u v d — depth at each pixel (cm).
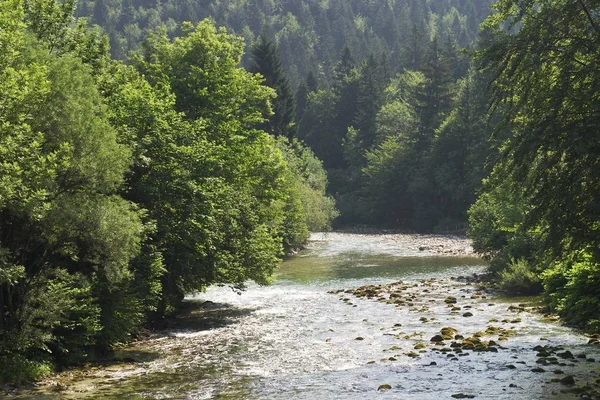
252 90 3909
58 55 2503
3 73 1619
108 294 2164
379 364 1916
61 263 2050
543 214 1941
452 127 10162
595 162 1822
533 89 2077
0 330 1727
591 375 1689
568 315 2539
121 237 1884
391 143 11544
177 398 1586
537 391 1555
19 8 1786
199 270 2842
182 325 2777
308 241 8031
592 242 1909
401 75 15338
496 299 3225
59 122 1792
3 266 1587
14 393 1627
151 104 2538
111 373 1872
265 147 3862
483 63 2158
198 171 2727
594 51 1872
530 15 2088
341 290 3819
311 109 14275
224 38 3819
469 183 9688
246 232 3222
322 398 1564
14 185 1541
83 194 1892
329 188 12794
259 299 3562
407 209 11281
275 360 2020
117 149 1928
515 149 2002
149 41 5391
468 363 1877
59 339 1948
